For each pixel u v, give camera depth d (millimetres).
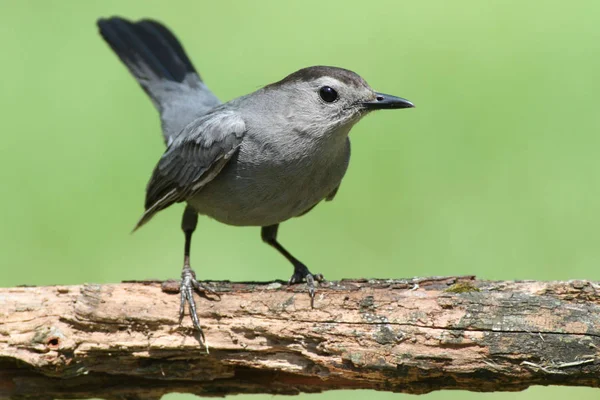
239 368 8938
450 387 8484
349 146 10336
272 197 10039
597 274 13648
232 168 9969
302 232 14789
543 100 17312
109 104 17141
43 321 8641
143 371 8805
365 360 8422
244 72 17938
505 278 13711
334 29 19281
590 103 17234
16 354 8586
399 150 16156
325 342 8516
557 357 8102
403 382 8531
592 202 15016
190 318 8703
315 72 9836
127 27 13242
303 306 8609
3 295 8727
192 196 10312
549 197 15109
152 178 10797
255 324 8633
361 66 18188
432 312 8359
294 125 9734
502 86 17719
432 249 14328
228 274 13977
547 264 13883
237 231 14992
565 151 16203
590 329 8086
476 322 8242
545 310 8211
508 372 8195
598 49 18719
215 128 9867
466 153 16219
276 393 8977
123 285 8844
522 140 16375
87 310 8641
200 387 8992
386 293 8570
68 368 8695
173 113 12445
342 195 15391
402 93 17391
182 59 12891
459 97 17438
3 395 8891
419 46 18875
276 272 14023
